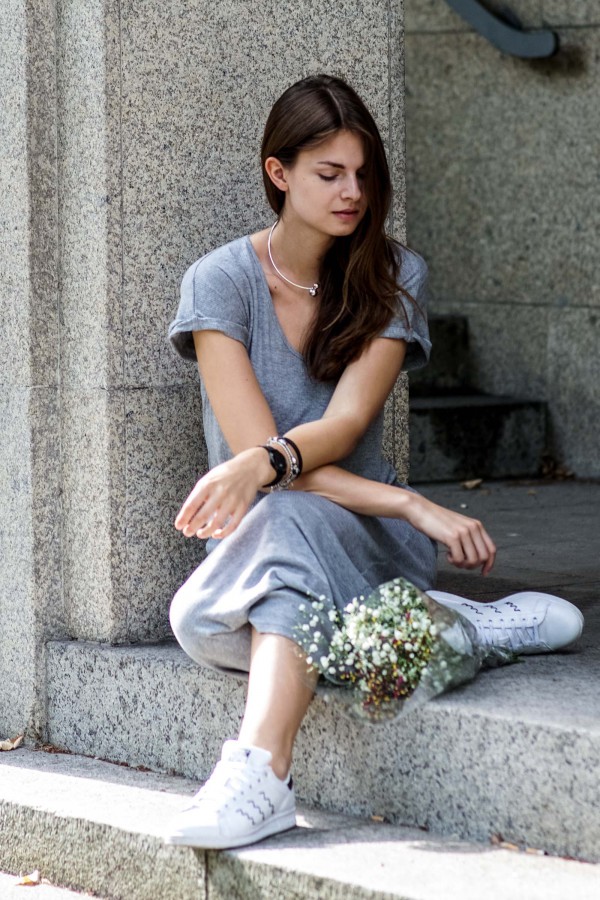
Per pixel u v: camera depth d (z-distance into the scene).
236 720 3.65
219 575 3.42
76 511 4.11
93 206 3.96
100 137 3.93
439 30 8.66
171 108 4.04
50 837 3.54
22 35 3.98
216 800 3.15
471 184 8.61
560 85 8.09
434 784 3.26
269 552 3.34
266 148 3.65
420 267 3.84
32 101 4.00
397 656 3.25
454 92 8.63
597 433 8.05
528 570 5.10
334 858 3.05
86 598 4.12
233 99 4.15
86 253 4.00
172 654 3.92
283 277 3.74
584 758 3.02
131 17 3.95
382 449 4.22
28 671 4.18
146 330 4.03
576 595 4.60
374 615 3.26
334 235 3.60
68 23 3.99
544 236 8.26
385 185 3.63
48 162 4.04
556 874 2.94
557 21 8.06
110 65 3.92
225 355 3.64
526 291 8.38
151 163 4.01
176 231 4.06
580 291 8.10
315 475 3.54
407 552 3.73
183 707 3.80
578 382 8.14
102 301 3.96
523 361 8.42
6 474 4.18
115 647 4.05
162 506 4.10
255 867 3.07
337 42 4.35
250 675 3.28
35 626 4.14
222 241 4.16
